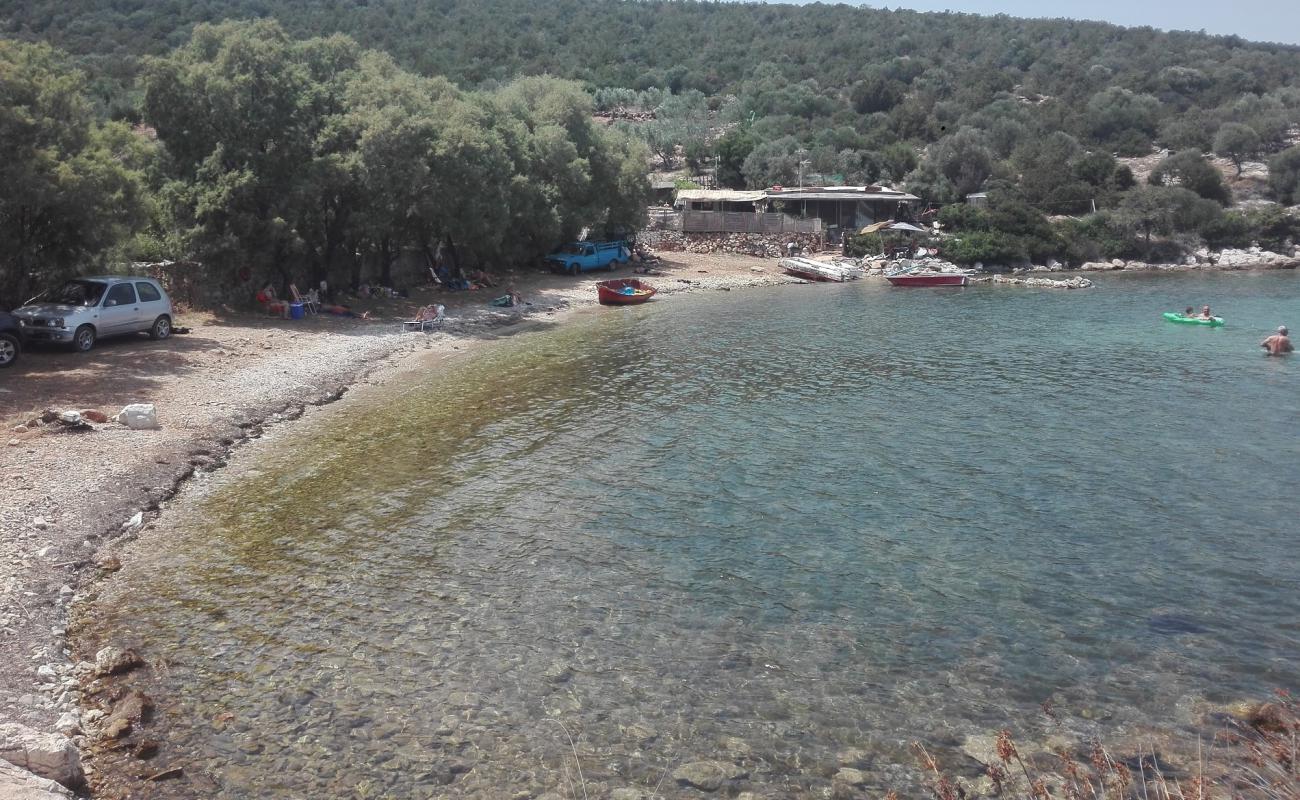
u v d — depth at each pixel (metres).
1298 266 73.75
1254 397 25.44
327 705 9.78
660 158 113.25
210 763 8.76
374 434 20.95
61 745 8.19
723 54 171.62
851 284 59.81
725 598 12.70
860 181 94.56
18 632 11.00
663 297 50.88
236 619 11.73
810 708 9.93
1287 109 118.62
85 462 16.91
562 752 9.05
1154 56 165.00
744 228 72.50
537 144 54.94
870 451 20.06
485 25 174.38
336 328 34.25
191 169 33.75
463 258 51.38
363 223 37.12
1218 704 10.00
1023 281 60.78
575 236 59.91
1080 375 28.72
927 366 30.22
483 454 19.52
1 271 26.78
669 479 18.02
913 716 9.80
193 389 23.11
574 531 15.16
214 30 34.84
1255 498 16.94
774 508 16.41
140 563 13.46
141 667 10.48
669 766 8.86
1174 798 8.08
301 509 15.93
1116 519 15.89
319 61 39.53
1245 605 12.54
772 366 30.03
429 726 9.45
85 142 26.53
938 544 14.76
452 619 11.88
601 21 189.75
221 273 34.91
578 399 24.94
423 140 37.50
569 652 11.08
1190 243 77.94
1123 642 11.48
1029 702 10.09
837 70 157.75
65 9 134.12
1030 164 94.62
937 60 169.00
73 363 24.62
